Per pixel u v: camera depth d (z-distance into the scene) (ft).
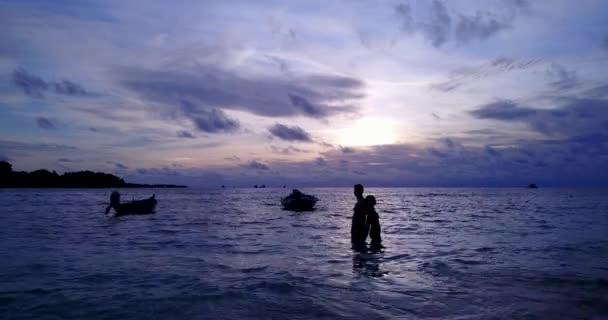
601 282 26.32
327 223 73.92
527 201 197.98
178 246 43.75
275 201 200.54
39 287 25.75
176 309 21.24
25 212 107.45
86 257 36.86
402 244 43.96
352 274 29.09
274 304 21.98
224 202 186.91
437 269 30.63
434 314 20.17
